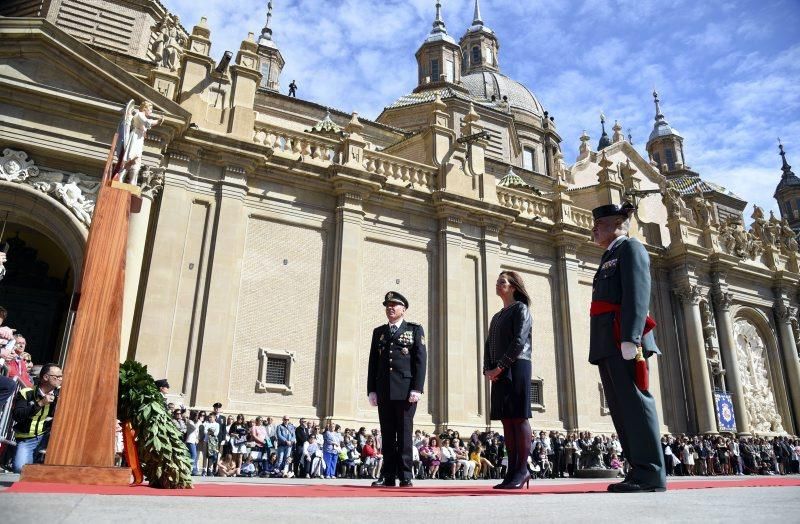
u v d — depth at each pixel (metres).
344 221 19.91
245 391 17.17
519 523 2.31
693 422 26.23
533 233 24.30
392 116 38.81
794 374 30.47
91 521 2.10
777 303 31.77
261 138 20.00
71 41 16.23
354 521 2.35
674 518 2.42
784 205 63.31
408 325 7.07
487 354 6.16
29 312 19.14
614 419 4.96
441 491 4.99
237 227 18.20
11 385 7.71
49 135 15.83
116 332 5.20
